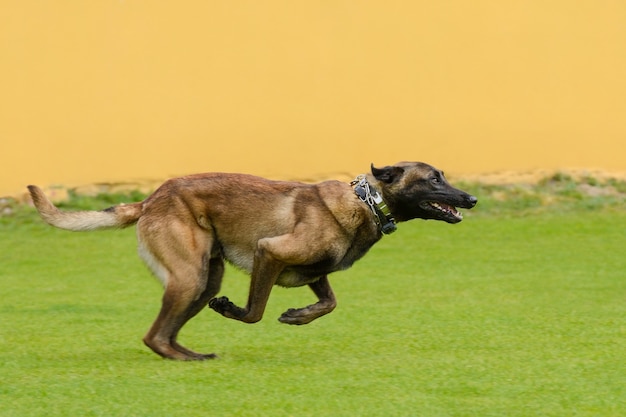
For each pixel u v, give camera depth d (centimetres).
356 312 1201
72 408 786
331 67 1894
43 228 1788
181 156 1867
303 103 1889
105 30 1830
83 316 1182
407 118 1922
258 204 941
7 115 1806
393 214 970
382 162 1919
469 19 1927
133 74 1844
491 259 1563
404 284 1386
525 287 1353
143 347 1016
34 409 786
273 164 1889
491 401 811
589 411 789
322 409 785
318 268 942
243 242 948
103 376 877
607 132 1989
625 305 1229
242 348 1014
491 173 1962
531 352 981
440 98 1931
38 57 1811
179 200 938
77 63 1825
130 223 954
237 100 1873
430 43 1919
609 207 1917
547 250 1627
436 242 1700
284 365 923
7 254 1612
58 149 1828
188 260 932
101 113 1838
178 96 1858
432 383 860
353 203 941
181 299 931
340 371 898
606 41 1973
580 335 1059
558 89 1969
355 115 1905
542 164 1981
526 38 1950
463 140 1944
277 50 1877
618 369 912
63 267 1523
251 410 781
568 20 1959
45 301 1277
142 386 842
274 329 1113
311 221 930
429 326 1116
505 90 1952
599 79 1980
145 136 1852
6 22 1794
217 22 1858
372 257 1588
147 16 1841
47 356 968
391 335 1074
